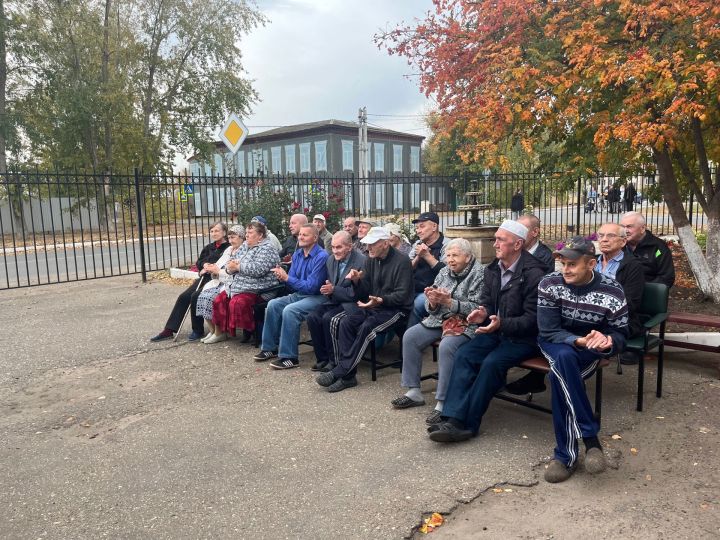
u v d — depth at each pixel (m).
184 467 3.51
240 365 5.57
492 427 3.99
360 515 2.93
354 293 5.11
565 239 12.76
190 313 6.55
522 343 3.85
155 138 26.70
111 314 7.94
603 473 3.29
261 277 6.05
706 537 2.67
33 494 3.24
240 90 27.36
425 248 5.60
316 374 5.25
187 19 25.52
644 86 5.88
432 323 4.35
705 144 7.30
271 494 3.16
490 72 6.90
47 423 4.27
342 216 11.33
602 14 6.38
